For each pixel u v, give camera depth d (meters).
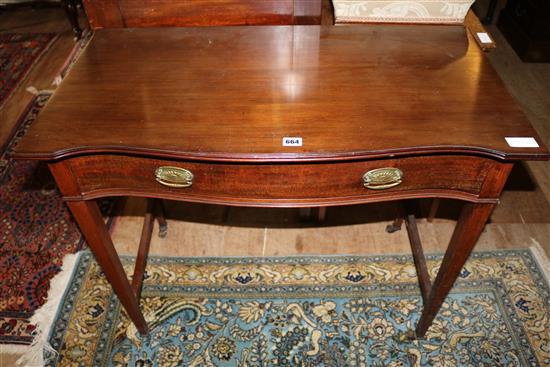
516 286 1.49
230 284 1.52
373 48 1.13
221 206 1.81
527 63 2.51
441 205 1.80
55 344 1.37
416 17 1.33
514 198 1.80
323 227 1.72
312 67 1.06
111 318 1.43
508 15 2.72
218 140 0.86
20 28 2.98
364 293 1.49
